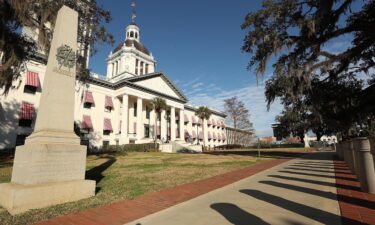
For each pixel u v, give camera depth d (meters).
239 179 8.06
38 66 28.95
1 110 25.03
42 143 5.46
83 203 5.17
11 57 12.48
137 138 39.53
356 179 7.20
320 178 7.61
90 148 32.97
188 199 5.37
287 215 3.90
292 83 14.74
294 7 13.56
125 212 4.48
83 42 16.72
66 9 7.03
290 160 16.47
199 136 62.19
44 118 5.86
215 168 11.77
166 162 15.78
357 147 5.91
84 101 34.91
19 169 5.54
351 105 13.84
